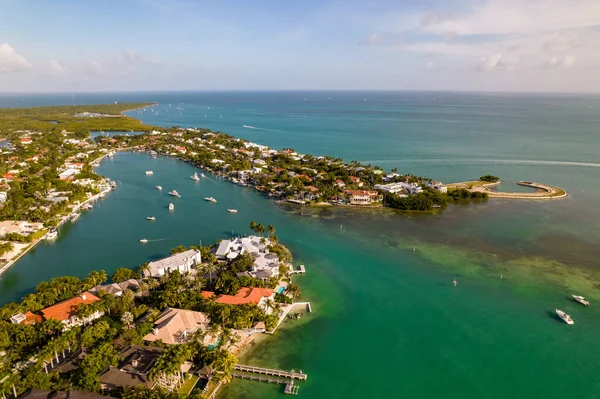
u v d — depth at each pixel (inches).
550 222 7066.9
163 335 3526.1
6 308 3759.8
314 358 3558.1
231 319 3698.3
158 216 7406.5
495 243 6146.7
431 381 3307.1
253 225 6250.0
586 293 4660.4
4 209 6973.4
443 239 6323.8
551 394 3174.2
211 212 7662.4
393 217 7440.9
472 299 4554.6
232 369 3380.9
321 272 5201.8
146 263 4982.8
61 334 3361.2
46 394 2699.3
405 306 4414.4
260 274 4781.0
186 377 3189.0
